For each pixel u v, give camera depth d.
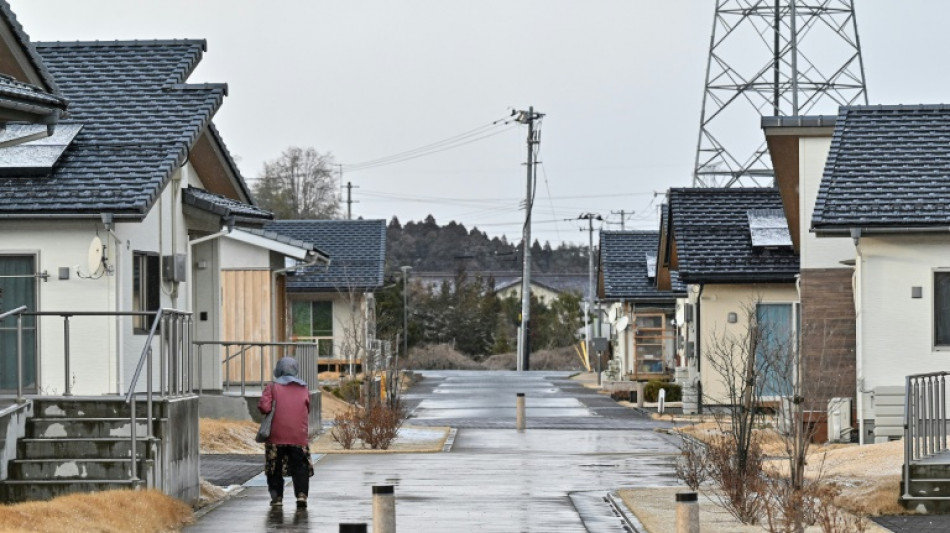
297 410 18.78
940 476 18.05
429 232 189.88
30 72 20.19
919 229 26.77
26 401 18.05
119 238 24.50
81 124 25.44
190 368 19.81
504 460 26.36
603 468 24.64
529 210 85.12
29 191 23.88
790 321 39.44
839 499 18.45
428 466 24.98
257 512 18.27
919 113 29.48
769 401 30.62
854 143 28.84
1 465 17.05
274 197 117.06
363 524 12.04
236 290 39.59
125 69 27.20
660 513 17.92
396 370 34.09
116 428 17.92
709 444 22.17
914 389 18.59
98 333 24.25
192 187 30.19
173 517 16.72
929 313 27.27
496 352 109.06
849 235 27.23
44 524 14.52
